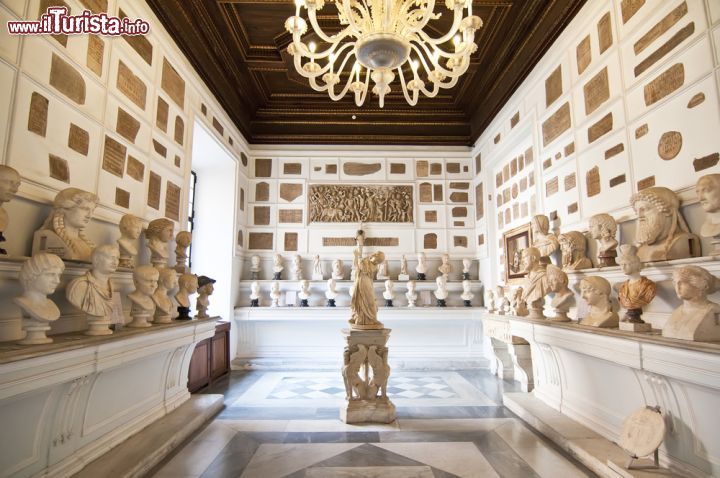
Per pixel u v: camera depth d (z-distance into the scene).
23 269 2.33
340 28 5.82
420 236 8.30
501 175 7.24
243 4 5.37
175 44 5.05
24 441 2.31
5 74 2.64
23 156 2.78
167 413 4.07
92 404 2.92
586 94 4.43
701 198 2.65
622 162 3.84
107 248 2.84
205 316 5.00
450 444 3.63
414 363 7.41
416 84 4.09
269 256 8.16
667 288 3.17
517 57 6.05
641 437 2.69
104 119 3.67
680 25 3.21
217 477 2.97
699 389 2.38
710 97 2.93
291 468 3.13
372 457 3.35
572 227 4.70
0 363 1.92
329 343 7.79
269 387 5.90
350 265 8.14
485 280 7.75
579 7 4.54
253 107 8.19
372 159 8.47
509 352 6.00
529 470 3.08
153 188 4.55
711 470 2.36
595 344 3.18
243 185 8.05
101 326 2.86
